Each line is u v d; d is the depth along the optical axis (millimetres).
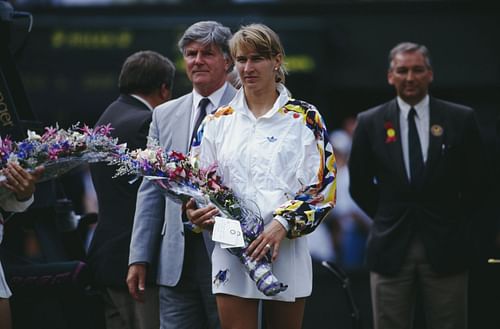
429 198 16859
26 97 16688
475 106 33469
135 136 15555
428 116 17047
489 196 17344
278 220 12508
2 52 16578
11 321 15055
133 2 32312
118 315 16078
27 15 17156
